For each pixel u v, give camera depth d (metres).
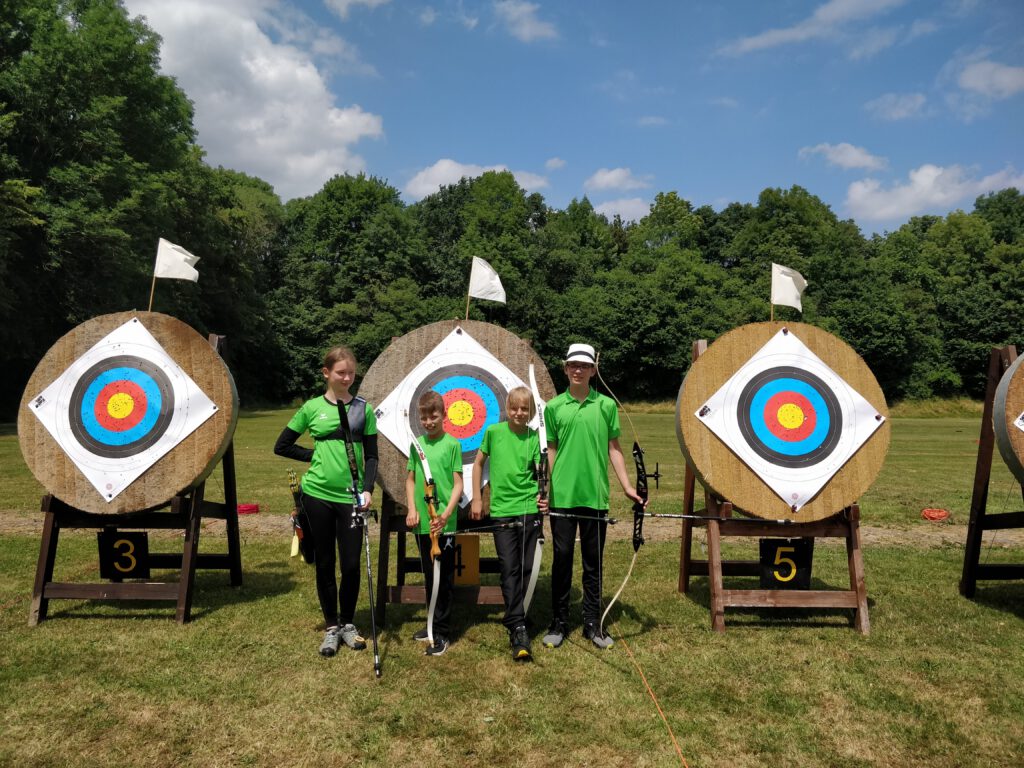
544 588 5.82
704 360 5.05
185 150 35.19
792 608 5.26
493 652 4.34
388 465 5.02
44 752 3.13
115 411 5.05
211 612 5.07
